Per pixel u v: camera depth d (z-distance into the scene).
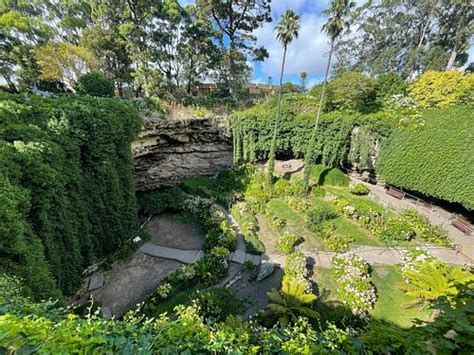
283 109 18.50
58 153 8.35
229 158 21.84
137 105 16.19
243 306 8.80
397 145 14.62
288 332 2.75
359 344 2.31
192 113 18.45
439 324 1.81
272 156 17.34
